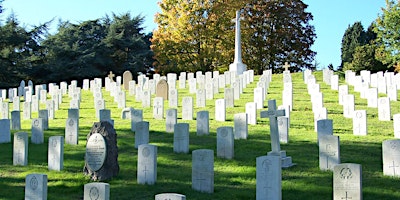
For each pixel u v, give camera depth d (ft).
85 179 49.44
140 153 48.16
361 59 195.52
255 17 196.13
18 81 179.73
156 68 187.11
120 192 45.32
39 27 196.44
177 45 179.83
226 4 181.68
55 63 189.06
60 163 52.80
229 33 181.47
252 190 44.73
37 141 66.18
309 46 202.18
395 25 161.89
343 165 39.29
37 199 40.75
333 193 40.45
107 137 50.24
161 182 47.91
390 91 97.66
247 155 57.47
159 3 183.93
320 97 85.87
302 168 51.60
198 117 69.46
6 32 181.16
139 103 104.99
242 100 100.58
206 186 44.73
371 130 70.74
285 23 198.70
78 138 67.05
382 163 52.95
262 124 76.64
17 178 50.34
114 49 204.64
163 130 73.00
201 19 180.65
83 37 201.36
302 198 42.34
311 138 65.77
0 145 65.62
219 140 56.75
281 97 104.17
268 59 199.21
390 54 163.53
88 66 192.75
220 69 183.32
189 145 62.64
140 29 217.77
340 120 78.79
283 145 61.98
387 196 42.01
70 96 122.31
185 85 132.36
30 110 89.76
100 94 105.09
